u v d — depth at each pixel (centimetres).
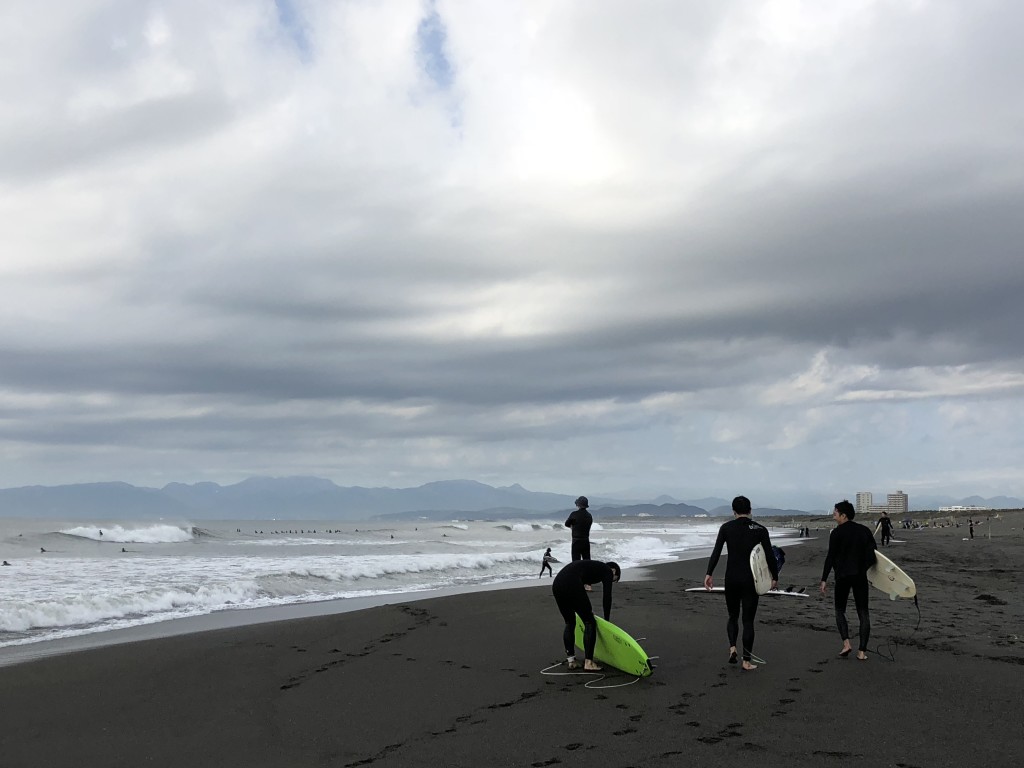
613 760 545
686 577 2116
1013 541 3741
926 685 732
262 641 1100
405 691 783
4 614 1297
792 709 659
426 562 2605
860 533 862
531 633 1111
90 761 591
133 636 1212
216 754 600
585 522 1436
